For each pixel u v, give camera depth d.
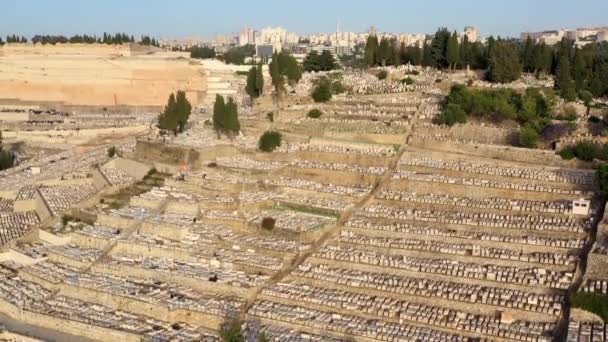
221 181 160.38
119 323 108.50
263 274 121.50
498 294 105.94
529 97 179.62
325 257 122.94
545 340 94.31
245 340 99.69
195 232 137.25
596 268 105.00
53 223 151.38
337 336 101.19
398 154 168.25
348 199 149.38
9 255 138.00
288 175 167.00
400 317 103.50
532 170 148.25
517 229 124.06
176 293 116.44
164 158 183.25
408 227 131.00
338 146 179.12
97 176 185.75
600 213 124.50
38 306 114.12
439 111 191.75
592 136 160.12
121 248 134.12
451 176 152.12
